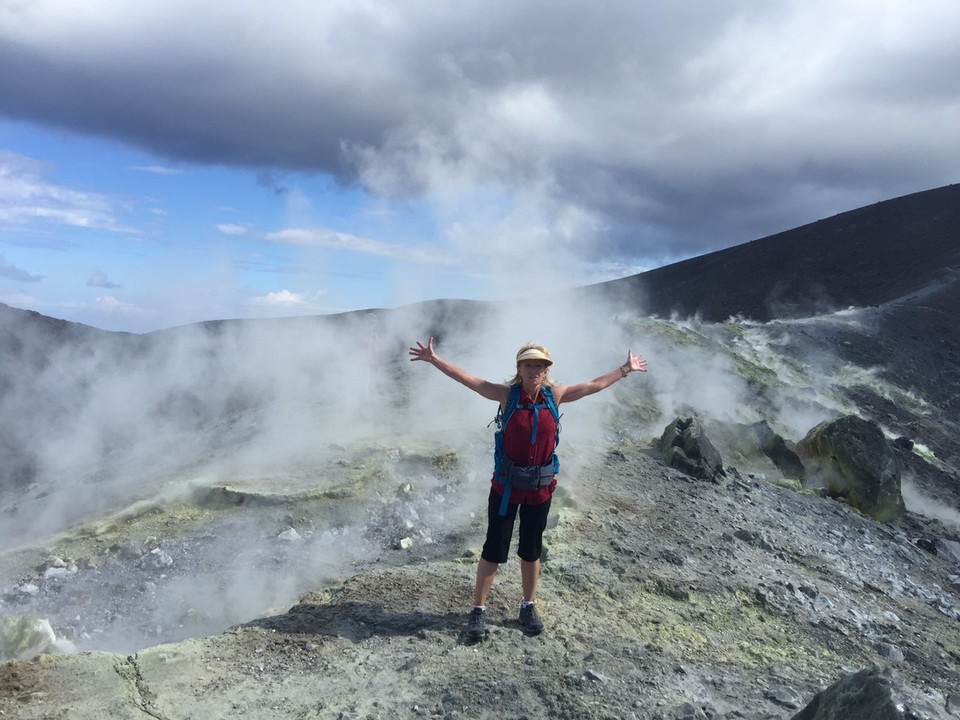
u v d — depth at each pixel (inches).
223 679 168.7
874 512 502.9
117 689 162.4
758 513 392.5
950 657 263.9
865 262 1913.1
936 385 1121.4
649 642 199.0
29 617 212.7
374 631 192.7
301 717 152.4
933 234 1969.7
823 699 142.9
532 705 157.9
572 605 219.9
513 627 195.3
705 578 267.6
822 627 257.1
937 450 924.6
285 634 191.3
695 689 175.8
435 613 203.6
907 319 1363.2
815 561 338.3
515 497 184.2
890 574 368.2
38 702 156.3
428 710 154.2
